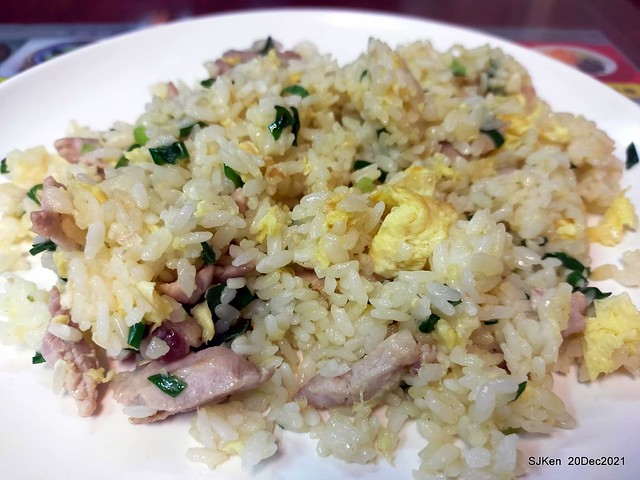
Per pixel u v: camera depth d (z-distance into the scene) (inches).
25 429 5.0
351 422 5.2
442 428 5.1
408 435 5.2
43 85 8.5
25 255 6.6
